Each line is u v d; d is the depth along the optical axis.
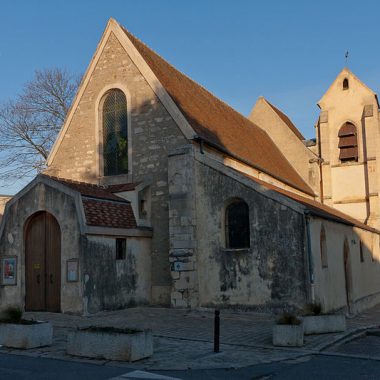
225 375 8.99
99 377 8.65
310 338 12.71
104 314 16.50
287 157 32.69
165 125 19.61
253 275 16.89
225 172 17.88
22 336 11.12
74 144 21.78
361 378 8.82
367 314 21.19
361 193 31.92
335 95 33.69
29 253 17.47
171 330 13.89
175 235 18.16
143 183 19.39
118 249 17.72
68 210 16.58
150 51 23.48
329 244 18.38
